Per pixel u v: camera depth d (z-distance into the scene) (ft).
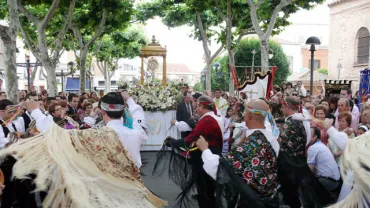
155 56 41.04
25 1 47.24
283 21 61.26
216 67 86.53
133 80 34.01
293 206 11.13
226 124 21.84
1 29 32.73
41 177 8.24
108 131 9.71
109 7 57.93
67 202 8.29
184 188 13.34
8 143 13.07
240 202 9.60
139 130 11.94
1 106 15.30
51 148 8.65
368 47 80.33
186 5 66.74
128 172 9.69
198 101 15.21
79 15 59.77
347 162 7.70
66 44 83.05
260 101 10.35
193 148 13.20
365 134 8.08
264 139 10.09
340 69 88.28
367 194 7.46
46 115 16.01
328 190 12.03
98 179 8.81
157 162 14.12
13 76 33.53
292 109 14.32
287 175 10.77
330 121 12.53
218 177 9.55
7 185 11.42
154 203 10.41
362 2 80.94
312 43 36.96
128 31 88.12
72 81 118.52
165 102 31.83
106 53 107.04
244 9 61.31
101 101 10.66
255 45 106.11
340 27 88.74
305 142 13.55
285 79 112.57
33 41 67.56
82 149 9.09
